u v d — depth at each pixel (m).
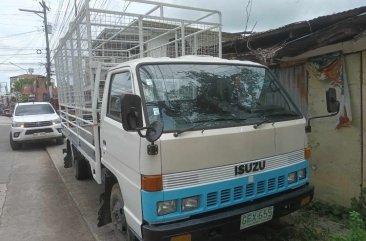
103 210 4.61
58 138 13.65
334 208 5.18
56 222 5.60
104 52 6.48
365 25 4.33
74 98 6.25
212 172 3.29
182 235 3.11
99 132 4.59
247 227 3.47
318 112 5.53
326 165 5.48
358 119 4.98
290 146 3.86
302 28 5.82
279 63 6.15
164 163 3.08
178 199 3.13
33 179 8.44
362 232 3.58
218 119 3.54
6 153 12.52
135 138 3.27
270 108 3.96
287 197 3.74
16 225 5.53
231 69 4.07
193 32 6.06
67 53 6.82
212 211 3.31
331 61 5.20
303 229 4.52
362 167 4.98
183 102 3.57
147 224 3.15
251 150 3.51
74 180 7.98
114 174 3.97
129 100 3.06
